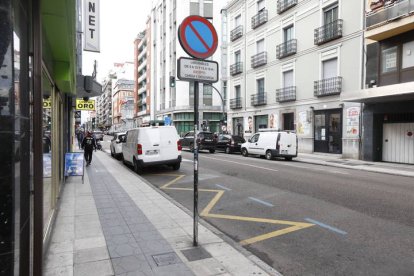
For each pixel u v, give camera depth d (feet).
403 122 55.83
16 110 7.61
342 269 13.84
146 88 231.09
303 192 29.50
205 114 156.25
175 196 28.86
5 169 7.06
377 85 58.49
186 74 15.10
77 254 14.53
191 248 15.37
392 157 57.82
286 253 15.70
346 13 65.92
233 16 108.78
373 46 59.47
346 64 65.98
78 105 66.80
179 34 14.92
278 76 86.48
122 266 13.33
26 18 9.19
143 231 17.84
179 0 158.81
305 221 20.71
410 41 52.95
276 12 86.74
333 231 18.69
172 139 44.75
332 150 70.18
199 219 20.66
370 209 23.32
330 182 34.91
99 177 37.70
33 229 10.51
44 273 12.58
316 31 72.79
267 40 90.99
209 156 69.82
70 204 24.04
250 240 17.53
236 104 105.60
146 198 26.27
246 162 56.44
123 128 331.36
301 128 78.13
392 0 51.78
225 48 149.48
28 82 9.25
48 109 18.95
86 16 32.94
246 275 12.69
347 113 65.16
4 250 7.04
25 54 8.95
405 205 24.43
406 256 15.05
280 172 42.91
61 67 23.15
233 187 32.48
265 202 25.94
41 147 10.53
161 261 13.85
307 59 76.38
